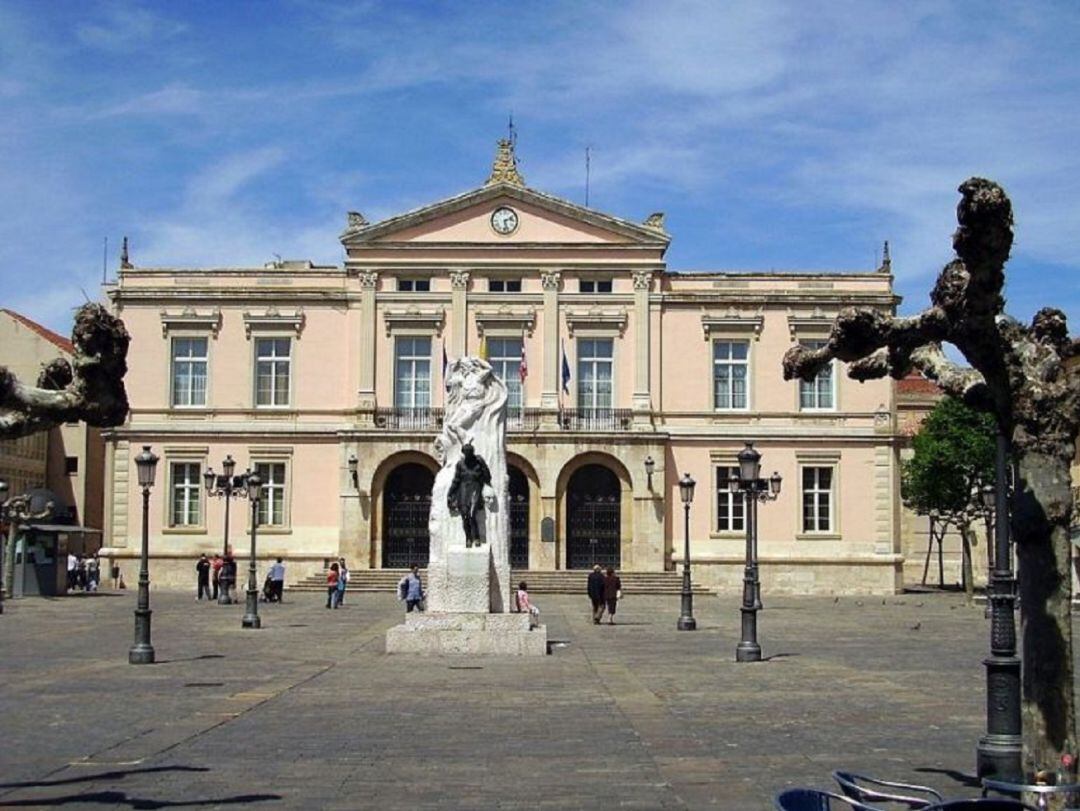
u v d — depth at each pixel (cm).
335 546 7138
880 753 1786
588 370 7219
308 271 7256
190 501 7219
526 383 7156
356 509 7000
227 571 5875
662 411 7188
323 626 4472
